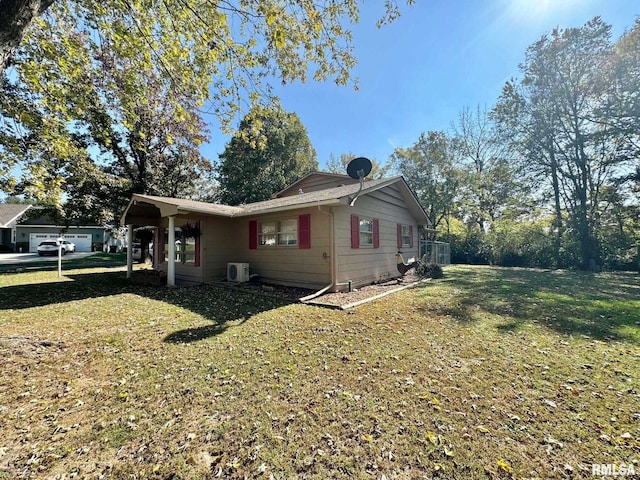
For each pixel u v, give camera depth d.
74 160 13.12
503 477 1.78
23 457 1.95
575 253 14.98
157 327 4.77
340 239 8.18
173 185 18.77
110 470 1.85
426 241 16.52
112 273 12.70
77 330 4.61
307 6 4.39
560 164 16.41
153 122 15.12
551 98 15.67
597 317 5.21
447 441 2.08
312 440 2.10
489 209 21.92
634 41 12.55
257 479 1.78
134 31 4.66
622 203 14.52
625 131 13.43
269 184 24.05
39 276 11.48
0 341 3.77
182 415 2.40
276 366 3.29
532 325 4.79
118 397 2.67
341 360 3.46
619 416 2.35
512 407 2.48
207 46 4.70
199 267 9.78
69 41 4.94
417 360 3.45
